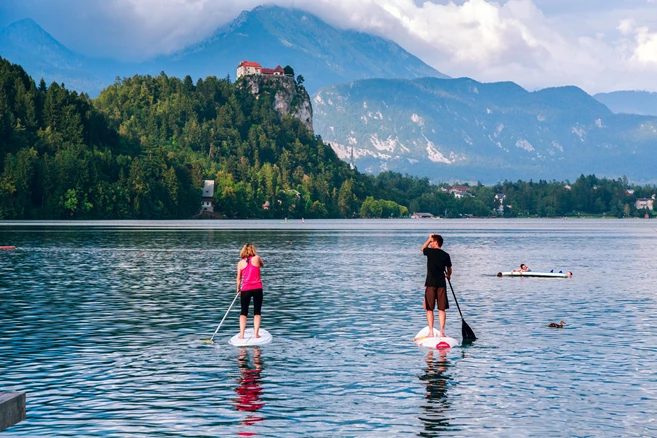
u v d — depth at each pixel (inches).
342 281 2106.3
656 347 1100.5
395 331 1239.5
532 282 2122.3
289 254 3398.1
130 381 888.3
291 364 982.4
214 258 2947.8
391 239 5128.0
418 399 813.9
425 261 2938.0
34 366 964.6
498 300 1683.1
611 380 898.7
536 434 700.0
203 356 1030.4
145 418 742.5
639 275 2365.9
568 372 938.1
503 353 1055.6
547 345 1117.1
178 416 749.9
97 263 2655.0
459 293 1829.5
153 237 4778.5
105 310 1466.5
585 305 1593.3
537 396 827.4
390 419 743.1
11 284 1947.6
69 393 832.9
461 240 5310.0
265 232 6210.6
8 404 529.0
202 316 1392.7
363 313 1450.5
